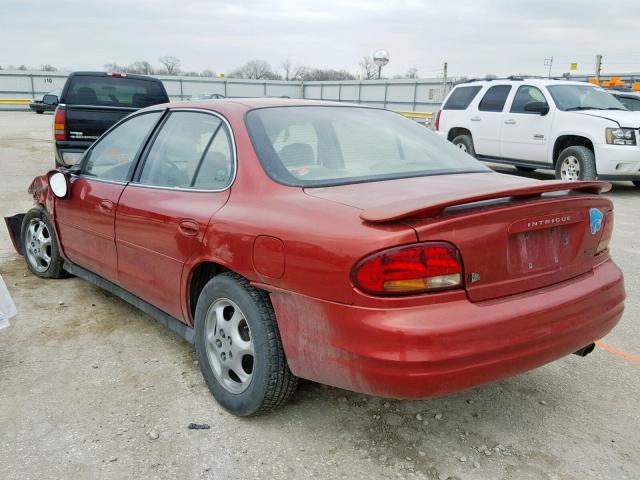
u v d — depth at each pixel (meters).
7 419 2.94
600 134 10.07
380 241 2.26
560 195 2.70
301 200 2.71
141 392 3.22
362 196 2.67
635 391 3.35
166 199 3.38
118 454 2.67
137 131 4.02
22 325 4.10
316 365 2.51
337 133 3.35
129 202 3.65
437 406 3.13
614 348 3.94
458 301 2.34
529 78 12.28
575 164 10.40
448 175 3.15
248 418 2.97
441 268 2.28
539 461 2.68
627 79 24.58
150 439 2.79
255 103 3.46
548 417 3.05
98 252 4.09
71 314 4.32
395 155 3.31
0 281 3.40
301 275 2.49
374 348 2.27
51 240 4.84
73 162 9.55
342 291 2.35
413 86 38.00
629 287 5.29
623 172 10.08
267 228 2.64
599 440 2.86
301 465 2.62
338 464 2.63
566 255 2.71
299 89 47.62
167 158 3.62
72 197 4.34
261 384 2.77
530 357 2.45
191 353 3.72
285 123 3.28
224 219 2.89
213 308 3.05
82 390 3.24
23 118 29.86
